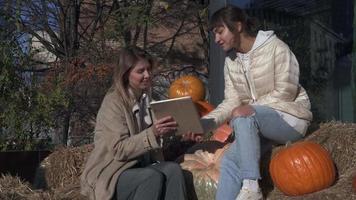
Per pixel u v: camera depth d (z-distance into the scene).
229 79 5.01
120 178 4.21
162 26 11.53
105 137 4.25
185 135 4.48
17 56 8.38
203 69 11.44
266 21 8.40
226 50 4.75
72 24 10.46
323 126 5.21
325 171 4.41
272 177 4.59
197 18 11.45
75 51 10.09
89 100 9.03
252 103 4.78
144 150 4.17
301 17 7.93
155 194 4.14
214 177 4.64
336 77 7.29
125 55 4.38
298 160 4.42
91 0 10.66
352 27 7.10
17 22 8.92
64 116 8.96
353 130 4.94
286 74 4.64
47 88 8.29
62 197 4.86
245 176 4.25
